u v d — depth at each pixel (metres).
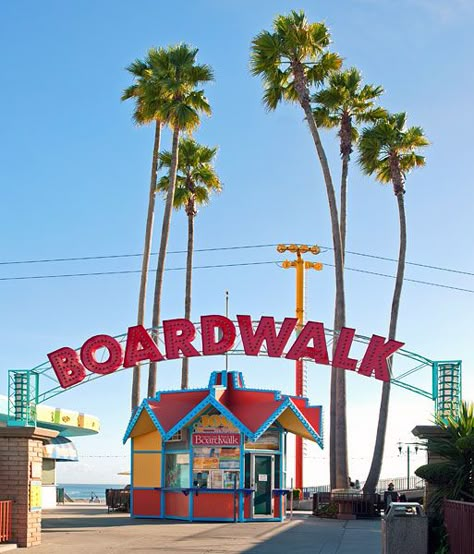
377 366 29.55
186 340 31.23
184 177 52.41
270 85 43.47
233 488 33.25
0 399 37.81
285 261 50.97
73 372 30.44
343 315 40.78
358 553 22.62
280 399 33.91
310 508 45.94
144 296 46.16
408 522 18.12
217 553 22.61
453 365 27.67
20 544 23.44
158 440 35.38
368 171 48.09
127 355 31.06
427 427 21.97
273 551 23.08
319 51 42.75
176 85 44.28
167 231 44.75
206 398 33.28
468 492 20.39
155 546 24.09
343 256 43.84
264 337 30.91
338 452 39.41
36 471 24.28
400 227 46.44
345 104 45.59
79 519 35.12
